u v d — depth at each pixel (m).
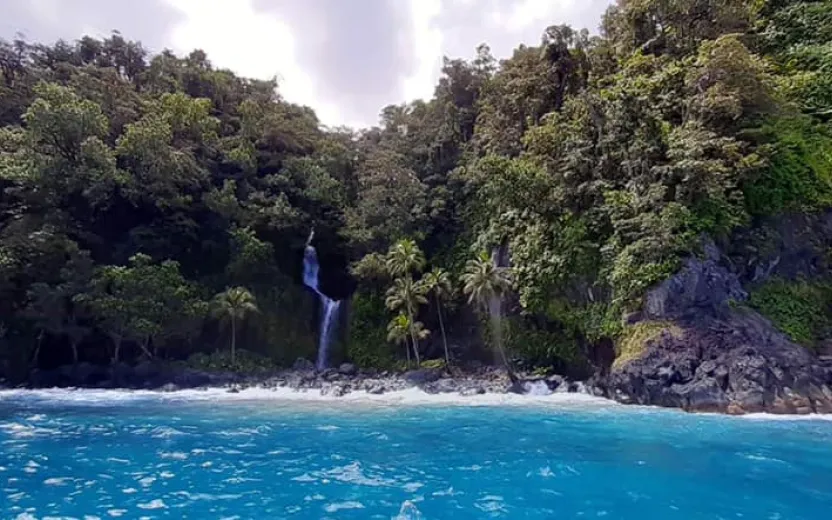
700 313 32.91
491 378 44.16
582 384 39.16
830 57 42.16
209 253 52.94
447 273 50.88
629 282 35.44
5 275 42.28
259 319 51.75
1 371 43.94
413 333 47.50
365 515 11.81
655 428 23.72
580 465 16.59
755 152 36.06
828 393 29.16
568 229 41.72
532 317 44.78
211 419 27.20
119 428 24.22
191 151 55.78
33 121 46.44
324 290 58.31
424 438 21.59
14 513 12.00
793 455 17.89
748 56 38.00
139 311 43.47
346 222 56.44
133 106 58.44
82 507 12.42
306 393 40.03
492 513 11.95
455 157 63.47
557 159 45.88
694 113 38.28
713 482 14.48
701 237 34.22
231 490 13.89
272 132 64.06
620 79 46.34
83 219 50.00
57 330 43.53
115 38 70.94
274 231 55.44
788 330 32.53
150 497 13.24
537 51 59.31
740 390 29.14
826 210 36.12
